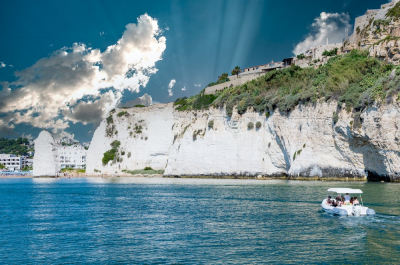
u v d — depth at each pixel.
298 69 94.00
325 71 81.19
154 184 85.69
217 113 98.25
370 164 65.75
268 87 91.56
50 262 23.95
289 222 33.66
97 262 23.69
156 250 25.91
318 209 39.97
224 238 28.66
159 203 49.69
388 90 59.31
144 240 28.69
